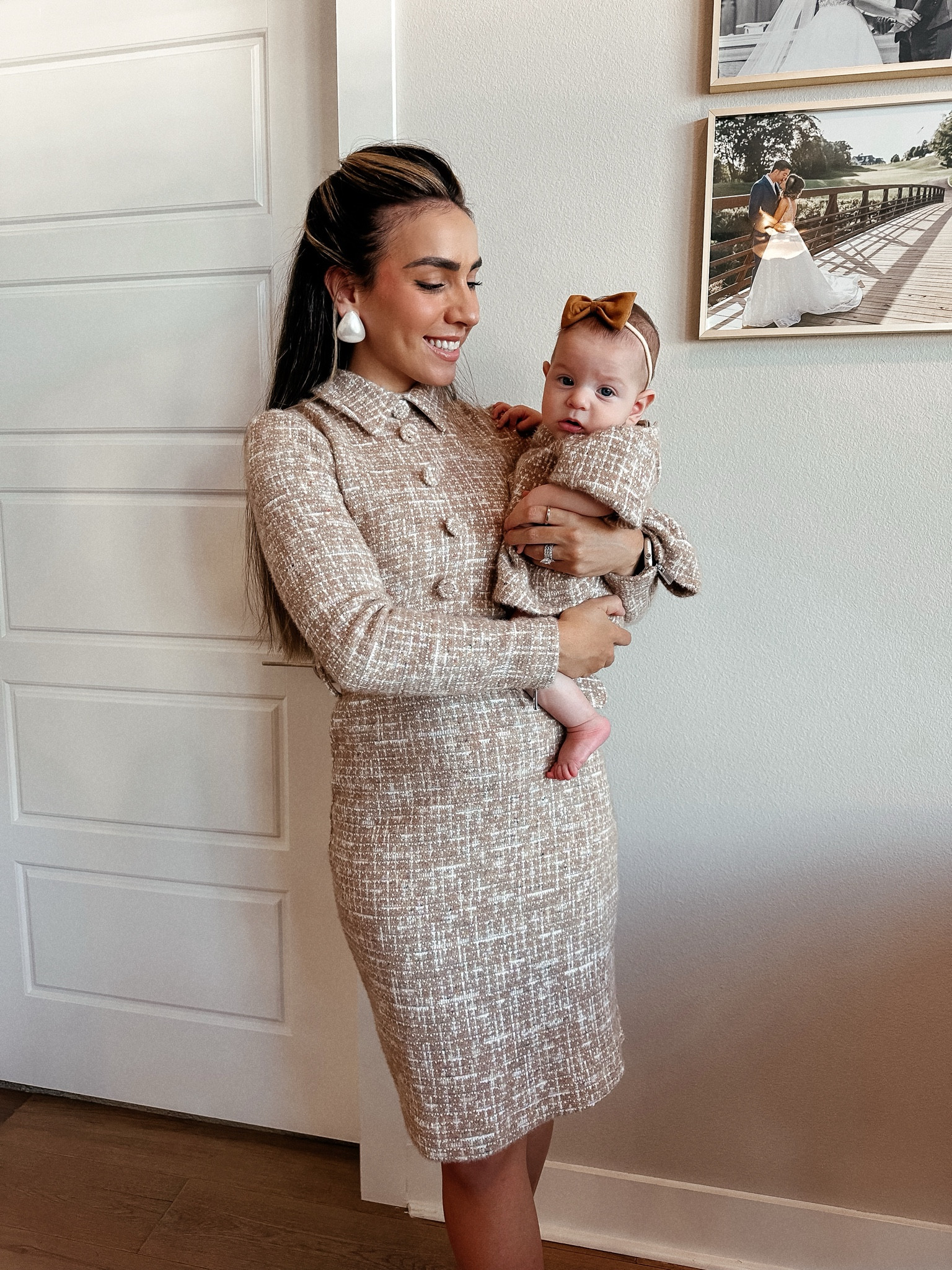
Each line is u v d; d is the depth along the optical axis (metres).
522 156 1.48
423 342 1.18
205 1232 1.66
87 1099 2.03
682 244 1.44
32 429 1.82
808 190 1.37
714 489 1.49
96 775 1.90
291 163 1.62
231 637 1.78
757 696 1.52
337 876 1.21
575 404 1.15
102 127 1.70
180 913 1.90
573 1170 1.68
